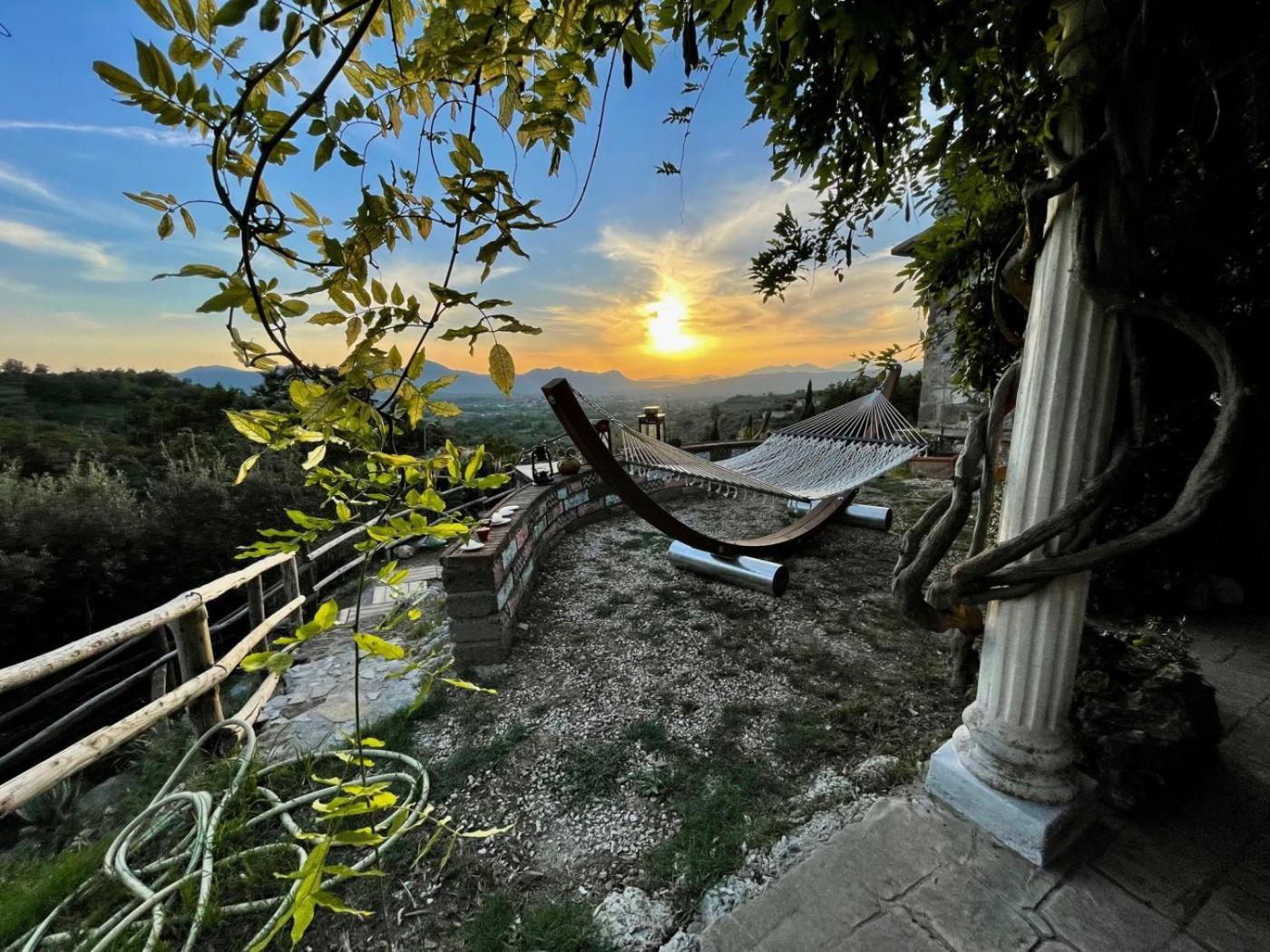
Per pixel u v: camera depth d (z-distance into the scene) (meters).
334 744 2.37
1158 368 2.37
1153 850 1.68
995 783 1.74
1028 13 1.14
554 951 1.48
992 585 1.62
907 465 8.26
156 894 1.62
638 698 2.64
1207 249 1.31
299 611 3.67
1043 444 1.54
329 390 0.80
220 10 0.64
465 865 1.76
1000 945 1.43
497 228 0.82
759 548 4.30
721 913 1.55
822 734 2.33
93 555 4.54
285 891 1.68
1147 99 1.22
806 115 1.25
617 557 4.72
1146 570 3.00
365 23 0.70
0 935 1.58
